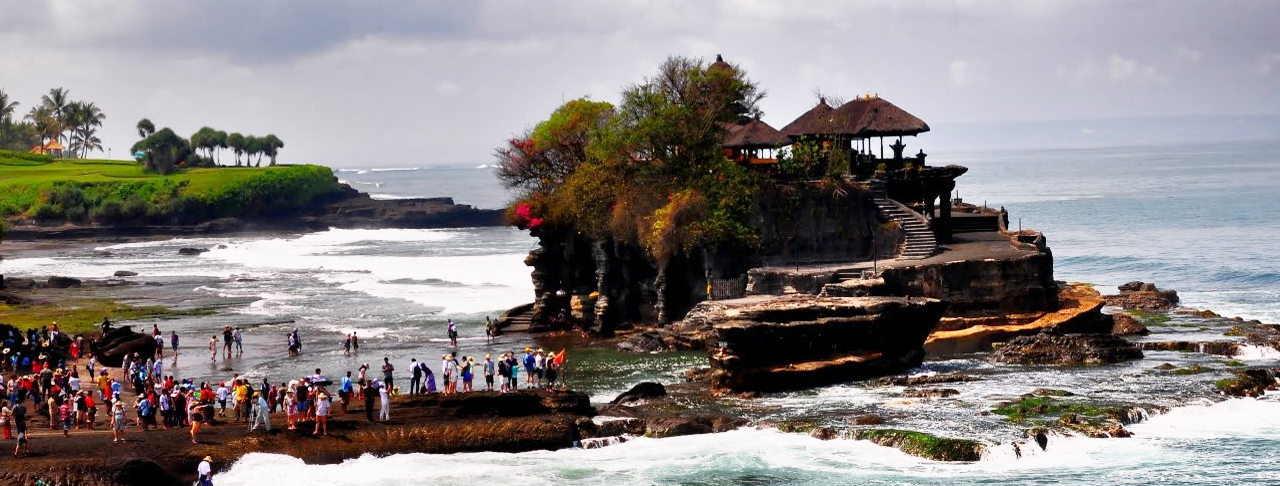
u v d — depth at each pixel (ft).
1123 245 609.42
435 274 504.43
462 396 222.07
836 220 336.70
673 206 326.85
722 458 205.05
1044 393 235.81
